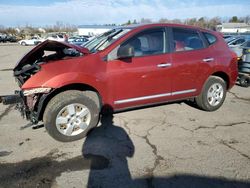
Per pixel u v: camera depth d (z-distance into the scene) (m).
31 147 3.47
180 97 4.47
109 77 3.69
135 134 3.88
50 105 3.44
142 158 3.19
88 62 3.56
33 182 2.71
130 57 3.68
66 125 3.56
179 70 4.25
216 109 5.01
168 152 3.33
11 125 4.23
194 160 3.14
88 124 3.71
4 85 7.50
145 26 4.03
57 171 2.91
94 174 2.86
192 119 4.52
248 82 7.07
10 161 3.11
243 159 3.16
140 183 2.71
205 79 4.63
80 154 3.29
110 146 3.50
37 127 4.09
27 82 3.28
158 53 4.09
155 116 4.64
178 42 4.31
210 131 4.00
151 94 4.12
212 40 4.76
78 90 3.73
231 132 3.96
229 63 4.85
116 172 2.90
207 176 2.82
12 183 2.69
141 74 3.91
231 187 2.64
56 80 3.33
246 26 62.50
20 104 3.66
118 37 3.85
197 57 4.43
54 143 3.59
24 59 4.11
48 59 3.94
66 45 3.77
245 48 7.25
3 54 19.53
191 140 3.68
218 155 3.26
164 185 2.68
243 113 4.85
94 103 3.70
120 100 3.90
